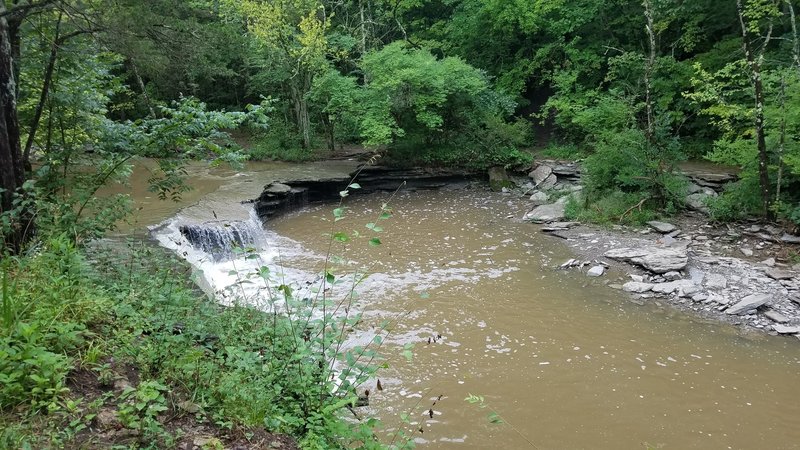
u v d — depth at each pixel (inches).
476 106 780.6
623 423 259.6
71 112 313.4
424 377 294.5
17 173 263.9
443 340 335.9
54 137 323.9
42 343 141.3
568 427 255.9
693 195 561.9
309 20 775.1
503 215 627.5
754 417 264.4
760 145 468.1
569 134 837.8
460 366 307.1
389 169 764.0
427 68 732.0
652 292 404.2
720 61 677.3
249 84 946.7
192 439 128.5
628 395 282.4
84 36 330.6
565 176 713.6
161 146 272.5
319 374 163.2
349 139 951.6
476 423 256.2
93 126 295.3
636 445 244.4
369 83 815.7
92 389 137.3
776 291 382.6
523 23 852.0
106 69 338.6
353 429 154.7
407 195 733.9
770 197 486.3
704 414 266.7
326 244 524.7
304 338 180.9
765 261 426.9
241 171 735.7
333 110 772.6
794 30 474.6
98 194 569.6
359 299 392.5
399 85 721.0
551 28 841.5
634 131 563.8
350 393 159.8
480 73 795.4
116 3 333.1
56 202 243.3
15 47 286.5
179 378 150.9
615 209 555.5
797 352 321.4
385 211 158.4
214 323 196.7
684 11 698.8
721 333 344.8
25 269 182.9
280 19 768.9
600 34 837.8
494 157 776.9
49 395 128.3
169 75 465.7
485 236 550.9
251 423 140.7
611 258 467.8
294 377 160.1
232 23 733.3
